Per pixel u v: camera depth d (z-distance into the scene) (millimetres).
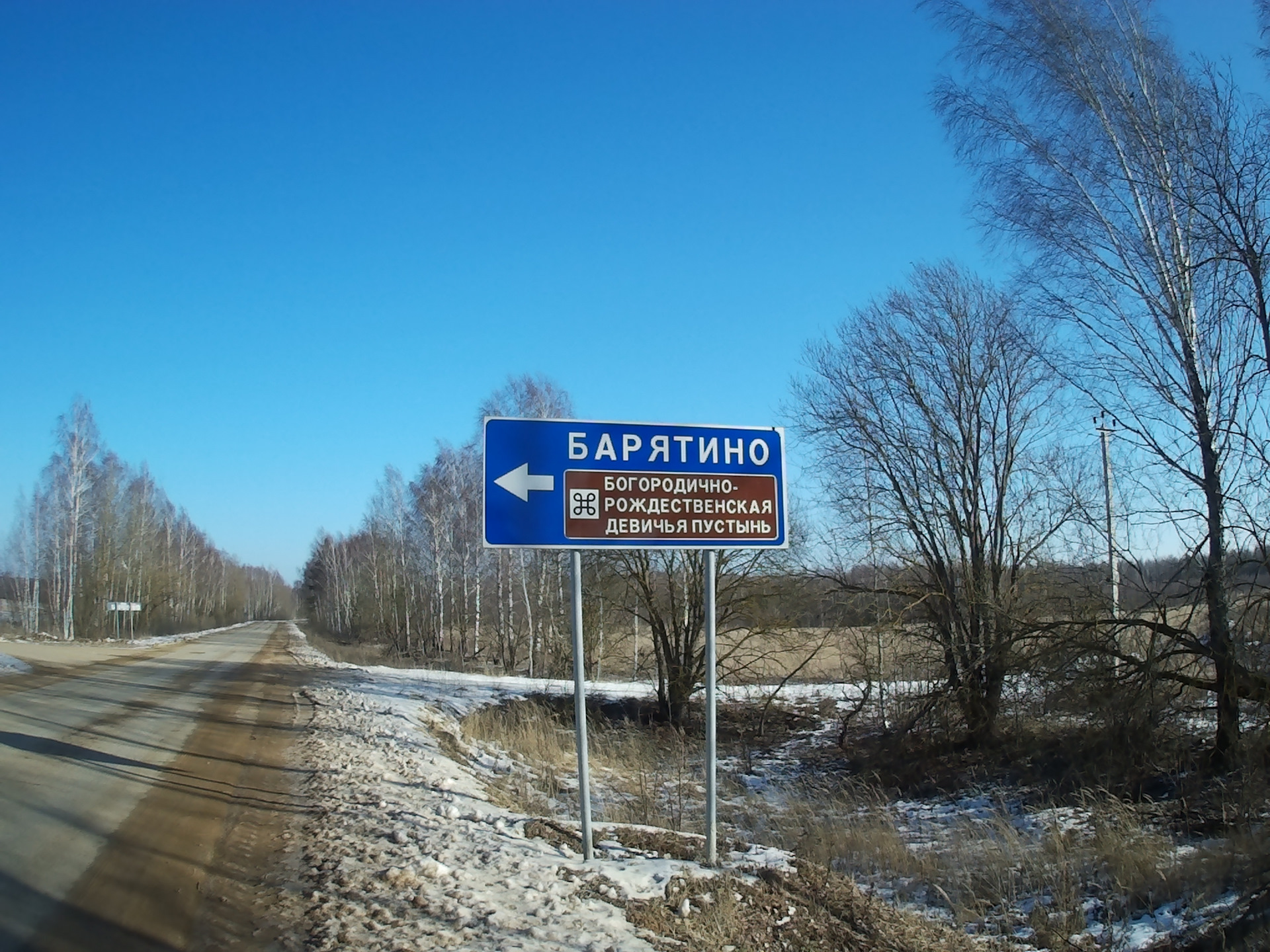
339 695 19219
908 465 18688
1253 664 12086
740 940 5477
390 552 59219
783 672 30406
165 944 4961
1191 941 6562
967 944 6555
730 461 7316
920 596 18125
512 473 6816
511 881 6016
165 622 73750
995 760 16453
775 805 14242
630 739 18641
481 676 29516
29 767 9898
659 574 24984
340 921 5285
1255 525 11453
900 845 9930
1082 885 8352
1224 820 9984
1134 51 12344
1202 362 11938
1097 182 12578
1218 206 11539
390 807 8211
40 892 5785
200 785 9406
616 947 4953
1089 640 14086
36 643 40438
